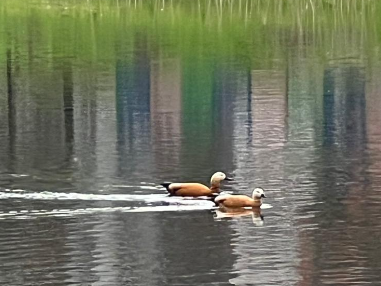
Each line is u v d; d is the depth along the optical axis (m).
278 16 90.19
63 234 21.53
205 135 34.56
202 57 61.28
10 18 85.44
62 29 78.12
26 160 29.88
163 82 49.53
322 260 20.02
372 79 49.50
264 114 39.09
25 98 43.75
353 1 98.44
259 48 66.56
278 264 19.80
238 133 34.94
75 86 47.59
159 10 93.31
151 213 23.33
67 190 25.56
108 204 24.09
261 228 22.25
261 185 26.59
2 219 22.69
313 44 68.94
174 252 20.50
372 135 34.25
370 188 25.94
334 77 50.66
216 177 24.75
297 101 42.66
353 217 23.08
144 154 30.95
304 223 22.59
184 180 27.12
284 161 29.86
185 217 23.09
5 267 19.61
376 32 77.25
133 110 40.56
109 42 69.25
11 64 56.44
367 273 19.25
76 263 19.78
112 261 19.97
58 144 32.69
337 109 40.34
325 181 26.95
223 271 19.27
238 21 86.00
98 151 31.45
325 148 32.03
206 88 47.19
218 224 22.42
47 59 58.88
